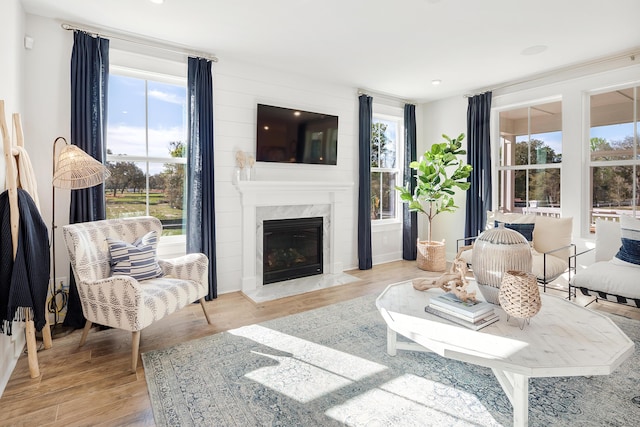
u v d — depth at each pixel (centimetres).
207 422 168
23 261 205
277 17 284
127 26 300
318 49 349
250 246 387
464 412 174
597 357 149
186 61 349
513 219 401
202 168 349
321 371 214
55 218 291
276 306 336
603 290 286
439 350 162
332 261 461
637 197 364
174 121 357
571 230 372
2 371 199
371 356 233
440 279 235
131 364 224
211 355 236
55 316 285
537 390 192
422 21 290
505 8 269
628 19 286
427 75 427
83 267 240
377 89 488
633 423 164
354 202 492
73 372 216
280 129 406
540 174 439
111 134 323
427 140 561
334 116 451
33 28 279
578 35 316
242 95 385
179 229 363
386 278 439
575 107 395
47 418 172
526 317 176
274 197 404
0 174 214
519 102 445
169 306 244
